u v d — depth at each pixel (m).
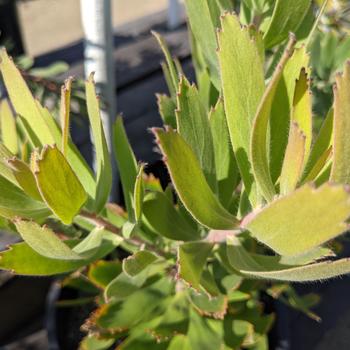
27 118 0.17
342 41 0.26
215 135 0.19
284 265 0.17
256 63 0.15
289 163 0.13
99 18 0.23
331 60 0.26
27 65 0.35
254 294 0.27
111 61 0.24
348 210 0.10
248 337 0.23
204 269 0.21
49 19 0.71
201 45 0.20
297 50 0.15
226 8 0.19
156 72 0.45
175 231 0.21
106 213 0.22
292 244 0.13
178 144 0.14
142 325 0.24
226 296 0.22
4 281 0.32
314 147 0.15
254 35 0.16
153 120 0.39
